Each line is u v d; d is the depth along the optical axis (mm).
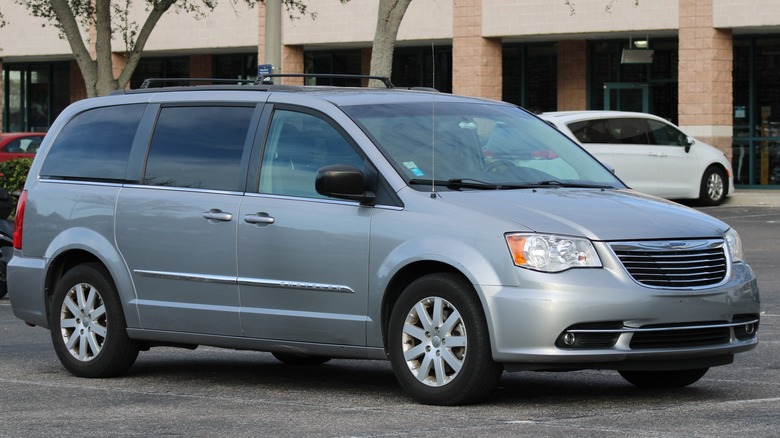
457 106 13320
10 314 20391
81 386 13445
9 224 22094
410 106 13023
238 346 13008
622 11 42719
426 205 11797
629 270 11258
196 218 13164
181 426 10922
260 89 13438
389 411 11477
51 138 14883
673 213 11977
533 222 11336
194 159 13469
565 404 11734
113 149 14227
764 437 9969
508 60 48938
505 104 13953
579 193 12258
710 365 11812
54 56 58062
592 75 47375
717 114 41594
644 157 37125
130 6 53219
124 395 12773
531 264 11141
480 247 11328
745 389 12609
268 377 14039
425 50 50438
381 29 31922
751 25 40750
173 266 13344
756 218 34719
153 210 13531
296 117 12938
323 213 12328
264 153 12984
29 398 12625
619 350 11125
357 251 12047
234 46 51094
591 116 36688
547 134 13578
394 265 11766
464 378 11391
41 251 14570
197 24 51938
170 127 13820
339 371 14531
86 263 14227
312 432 10516
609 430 10344
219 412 11625
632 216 11664
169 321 13398
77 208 14234
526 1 44469
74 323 14188
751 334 12055
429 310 11688
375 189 12141
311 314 12375
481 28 45438
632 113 37250
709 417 10938
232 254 12867
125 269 13742
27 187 14859
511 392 12555
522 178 12539
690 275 11484
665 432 10227
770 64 43938
